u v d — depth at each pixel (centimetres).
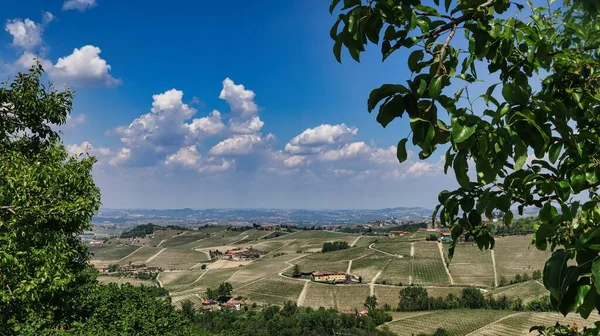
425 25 227
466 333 7594
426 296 10262
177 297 12112
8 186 1053
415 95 196
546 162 253
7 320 1423
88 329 1897
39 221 1120
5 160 1223
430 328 8119
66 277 1293
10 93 1499
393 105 201
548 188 233
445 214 284
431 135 191
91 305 2369
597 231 158
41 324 1606
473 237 296
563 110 213
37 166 1210
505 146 199
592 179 227
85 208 1340
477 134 196
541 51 262
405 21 226
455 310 9500
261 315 9369
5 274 1035
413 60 230
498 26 236
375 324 8675
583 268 156
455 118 193
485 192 261
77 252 1553
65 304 1759
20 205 1057
